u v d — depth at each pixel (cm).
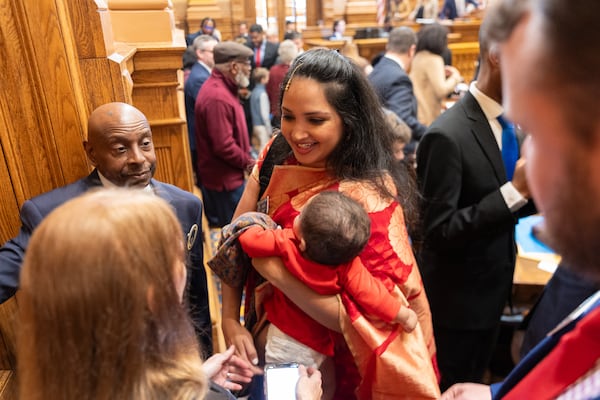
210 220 333
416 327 106
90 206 51
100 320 49
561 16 29
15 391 124
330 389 109
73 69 116
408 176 122
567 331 57
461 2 708
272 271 99
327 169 107
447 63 425
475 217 137
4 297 101
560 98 31
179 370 56
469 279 154
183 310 60
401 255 104
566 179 34
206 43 350
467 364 169
